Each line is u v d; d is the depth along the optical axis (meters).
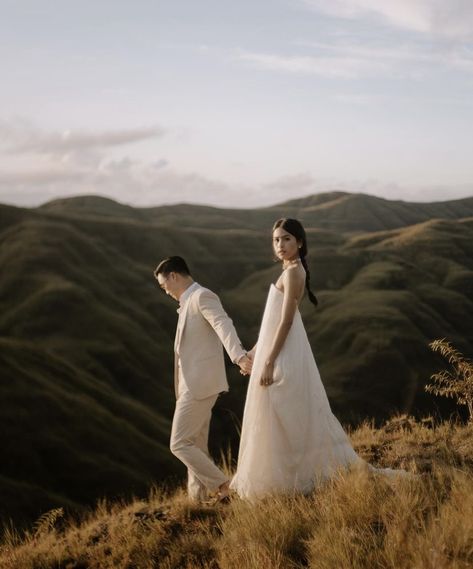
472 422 5.76
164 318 91.62
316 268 121.94
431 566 3.02
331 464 4.54
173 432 5.02
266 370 4.66
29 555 4.52
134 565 4.04
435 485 4.21
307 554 3.58
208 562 3.84
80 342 77.75
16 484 36.53
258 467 4.64
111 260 106.69
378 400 76.62
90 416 47.62
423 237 136.38
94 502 39.03
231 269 122.31
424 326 93.19
